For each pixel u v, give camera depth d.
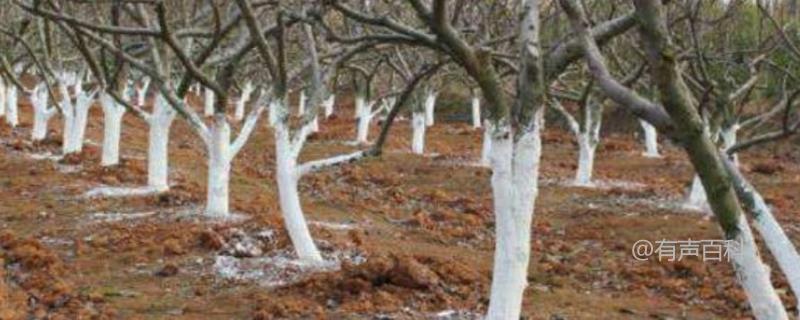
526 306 10.64
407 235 15.73
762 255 13.92
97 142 26.23
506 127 7.72
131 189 17.67
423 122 28.61
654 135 29.78
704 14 21.03
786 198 20.98
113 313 9.56
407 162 25.84
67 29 15.09
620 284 12.52
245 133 14.95
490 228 17.00
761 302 5.70
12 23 22.31
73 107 25.27
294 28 18.91
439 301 10.16
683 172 26.06
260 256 12.25
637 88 22.84
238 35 16.44
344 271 10.71
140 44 15.90
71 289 10.57
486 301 10.32
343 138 32.19
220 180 14.67
